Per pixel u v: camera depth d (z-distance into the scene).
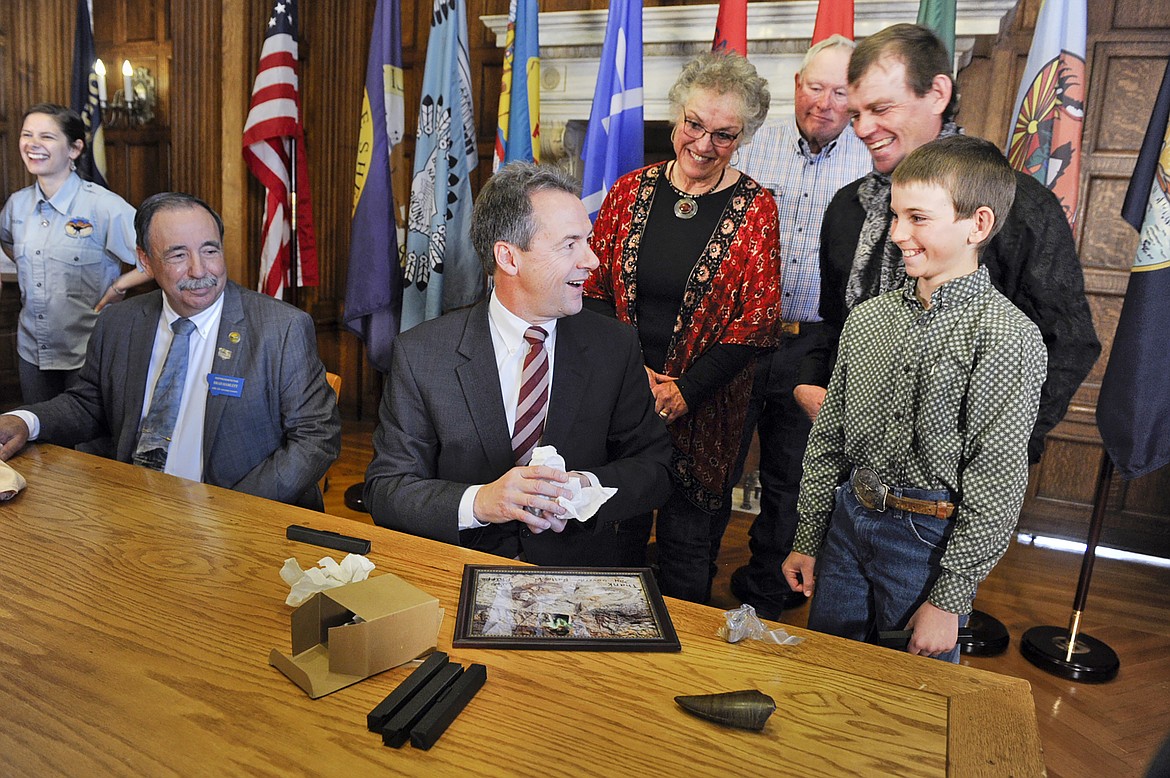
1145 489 3.87
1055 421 1.95
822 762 0.91
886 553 1.65
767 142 3.39
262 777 0.85
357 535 1.55
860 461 1.75
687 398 2.44
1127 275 3.81
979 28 3.50
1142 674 2.72
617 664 1.12
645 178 2.68
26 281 3.51
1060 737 2.31
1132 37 3.69
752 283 2.54
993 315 1.52
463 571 1.39
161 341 2.20
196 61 3.73
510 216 1.72
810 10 3.69
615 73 3.29
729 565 3.59
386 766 0.87
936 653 1.52
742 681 1.08
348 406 5.64
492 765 0.88
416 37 5.14
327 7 5.21
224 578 1.34
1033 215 1.92
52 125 3.37
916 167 1.56
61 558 1.40
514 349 1.83
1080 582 2.73
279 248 3.85
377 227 3.89
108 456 2.43
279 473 2.08
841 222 2.28
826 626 1.79
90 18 4.36
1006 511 1.49
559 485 1.52
